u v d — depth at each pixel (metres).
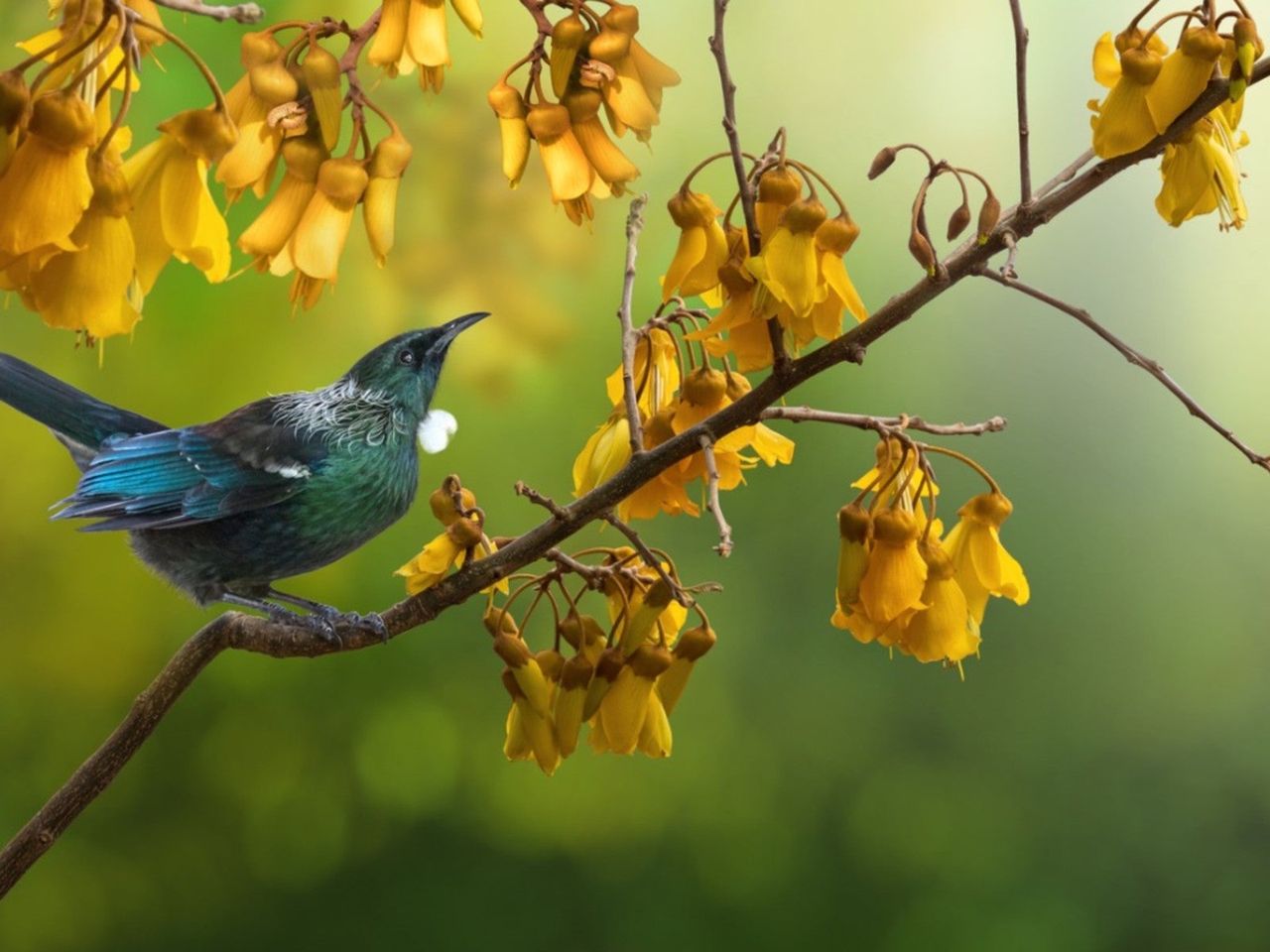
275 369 9.75
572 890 16.75
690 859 17.03
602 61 6.70
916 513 6.78
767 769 16.98
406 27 6.68
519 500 13.37
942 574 6.76
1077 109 15.15
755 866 17.09
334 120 6.66
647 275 12.84
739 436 6.81
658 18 13.62
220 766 15.38
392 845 16.27
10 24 7.69
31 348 9.80
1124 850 17.59
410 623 6.77
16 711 13.13
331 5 8.73
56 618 11.63
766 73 14.41
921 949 17.06
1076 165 6.74
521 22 8.91
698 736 16.84
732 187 13.35
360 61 7.77
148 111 8.80
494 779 15.87
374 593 12.95
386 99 7.77
